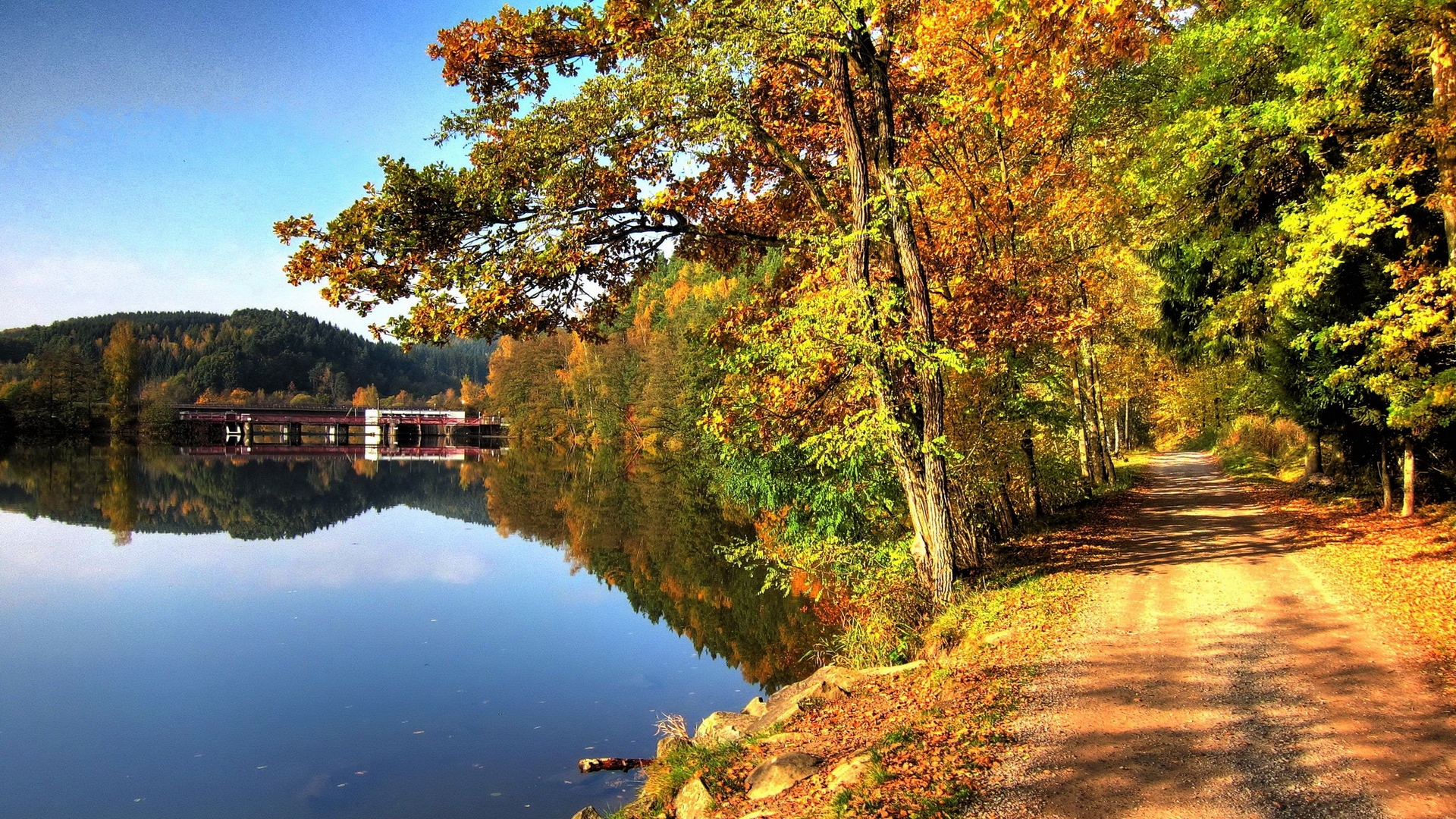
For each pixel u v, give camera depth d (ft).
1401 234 34.45
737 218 48.16
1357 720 19.97
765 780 19.97
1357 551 40.06
